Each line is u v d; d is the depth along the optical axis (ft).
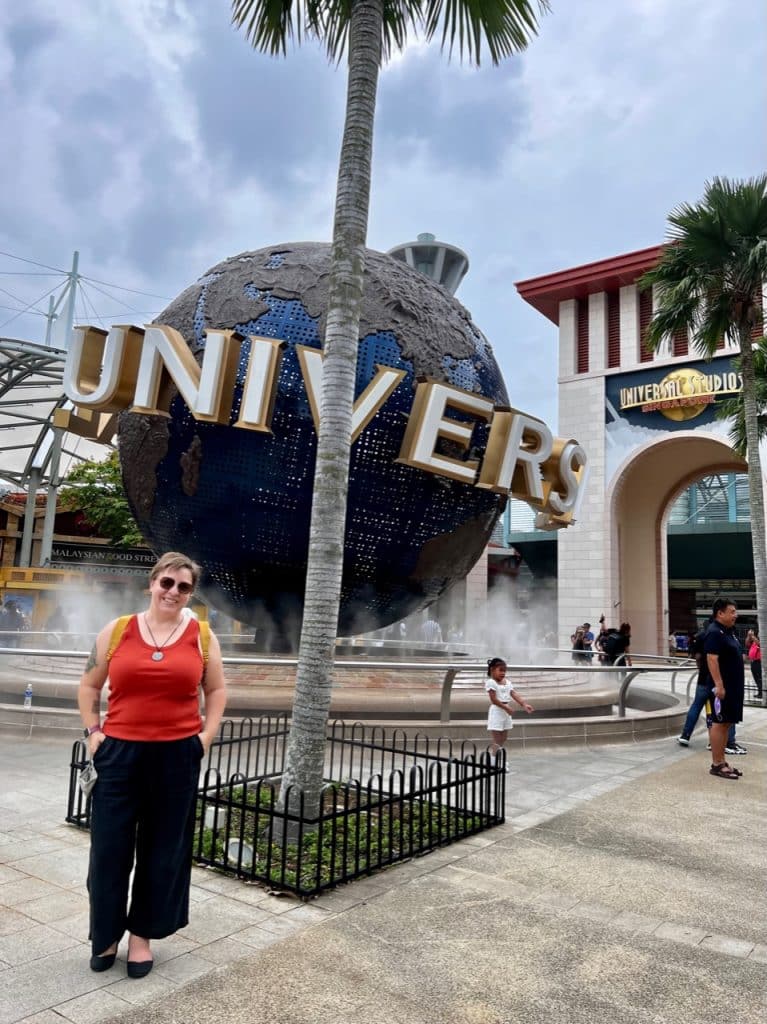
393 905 13.20
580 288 97.30
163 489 28.63
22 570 93.71
